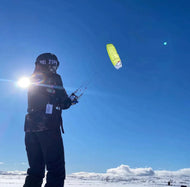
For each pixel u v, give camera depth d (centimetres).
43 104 215
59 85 227
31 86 225
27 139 226
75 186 2755
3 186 1521
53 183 206
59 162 211
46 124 210
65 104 226
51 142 210
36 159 224
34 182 220
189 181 17112
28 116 224
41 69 227
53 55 237
